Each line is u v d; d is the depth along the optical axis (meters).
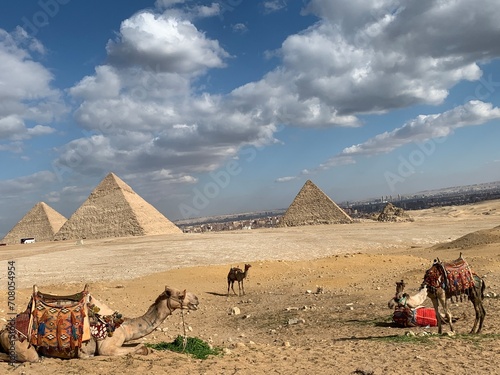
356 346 10.74
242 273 23.42
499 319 13.19
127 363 8.12
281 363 8.91
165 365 8.20
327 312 16.62
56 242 105.25
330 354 9.77
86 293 8.76
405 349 10.02
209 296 23.22
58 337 8.23
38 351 8.37
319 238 72.81
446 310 11.80
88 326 8.47
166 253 55.12
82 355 8.48
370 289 20.83
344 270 29.67
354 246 59.16
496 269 23.28
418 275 23.27
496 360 8.77
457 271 11.70
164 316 9.06
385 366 8.60
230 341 13.38
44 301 8.52
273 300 20.62
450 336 11.16
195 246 64.06
